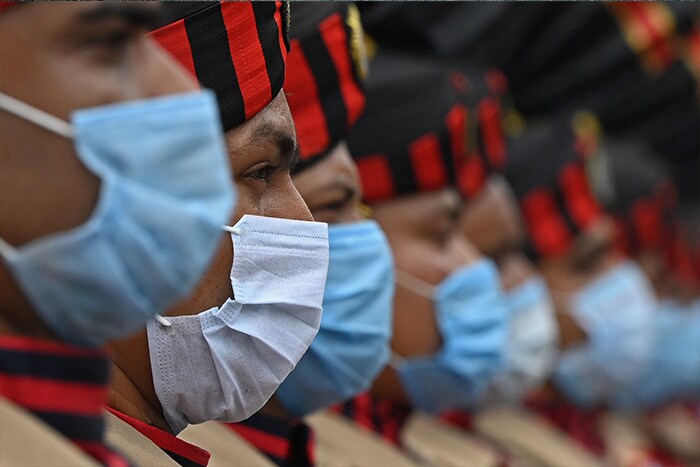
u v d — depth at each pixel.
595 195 8.53
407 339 5.80
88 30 2.42
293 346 3.31
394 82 5.64
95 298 2.39
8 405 2.43
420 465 6.11
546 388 9.02
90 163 2.37
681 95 9.70
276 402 4.44
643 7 9.13
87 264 2.35
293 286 3.32
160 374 3.20
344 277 4.37
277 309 3.30
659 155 10.18
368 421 5.77
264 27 3.38
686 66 9.68
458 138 5.81
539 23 8.12
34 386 2.47
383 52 5.75
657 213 10.05
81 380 2.51
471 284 5.89
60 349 2.50
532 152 8.11
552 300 8.61
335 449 5.39
